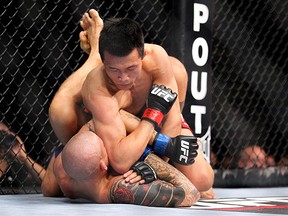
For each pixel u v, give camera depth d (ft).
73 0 20.11
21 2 19.48
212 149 22.41
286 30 23.13
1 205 13.60
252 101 23.66
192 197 13.62
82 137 13.23
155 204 13.30
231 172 21.47
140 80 13.85
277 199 16.12
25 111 19.72
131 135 13.30
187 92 19.17
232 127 22.81
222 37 22.17
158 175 13.47
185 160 13.70
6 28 18.35
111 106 13.37
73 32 18.61
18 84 19.62
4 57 19.45
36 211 12.37
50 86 19.66
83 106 14.90
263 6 23.00
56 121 14.87
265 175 22.22
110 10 20.80
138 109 14.35
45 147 19.72
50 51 18.40
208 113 19.57
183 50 19.21
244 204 14.55
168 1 20.38
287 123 23.86
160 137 13.67
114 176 13.73
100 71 13.52
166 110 13.58
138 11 19.72
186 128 15.42
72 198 14.70
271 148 23.97
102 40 12.59
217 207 13.69
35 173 18.22
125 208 12.76
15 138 18.01
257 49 22.56
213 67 22.41
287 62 23.81
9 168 17.65
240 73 23.18
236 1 23.06
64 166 13.33
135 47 12.53
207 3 19.56
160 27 20.02
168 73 13.91
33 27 19.80
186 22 19.21
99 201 13.73
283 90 23.85
